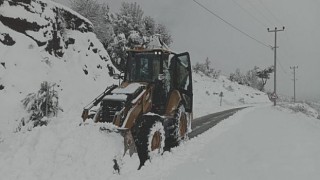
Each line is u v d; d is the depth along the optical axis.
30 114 13.01
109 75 22.19
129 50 9.62
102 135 6.81
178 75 10.12
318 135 12.20
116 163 6.50
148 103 8.71
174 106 9.62
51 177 5.54
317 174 6.72
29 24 17.09
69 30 21.14
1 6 16.28
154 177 6.54
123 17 35.44
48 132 6.41
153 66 9.35
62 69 18.00
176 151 8.95
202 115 22.52
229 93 55.12
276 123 16.00
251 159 8.03
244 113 23.58
